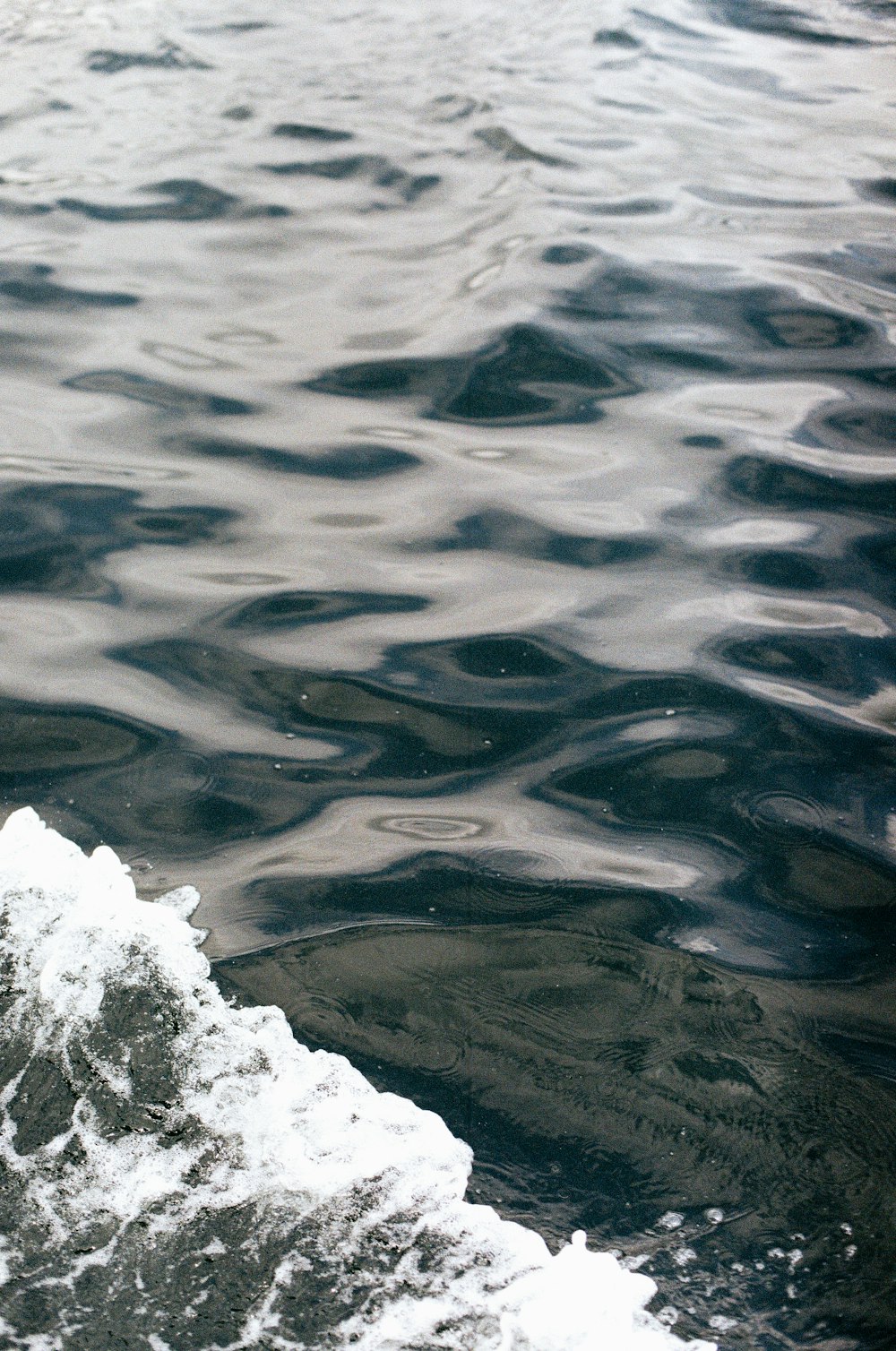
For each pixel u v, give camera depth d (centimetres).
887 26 725
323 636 270
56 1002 175
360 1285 147
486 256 454
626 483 325
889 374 379
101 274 443
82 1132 162
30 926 187
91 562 295
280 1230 152
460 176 525
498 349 392
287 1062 175
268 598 282
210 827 221
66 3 748
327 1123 167
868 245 466
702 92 622
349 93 616
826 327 407
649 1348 141
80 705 250
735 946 197
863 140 565
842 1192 161
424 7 752
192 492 322
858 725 243
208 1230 152
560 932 199
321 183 520
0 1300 143
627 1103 172
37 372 381
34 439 345
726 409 359
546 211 489
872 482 324
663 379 376
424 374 379
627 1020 184
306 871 211
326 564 294
